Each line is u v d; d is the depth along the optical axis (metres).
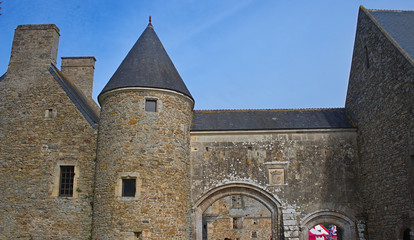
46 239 14.12
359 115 15.59
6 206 14.52
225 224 27.27
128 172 13.26
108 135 14.00
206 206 15.22
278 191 15.16
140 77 14.28
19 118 15.47
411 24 14.79
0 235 14.21
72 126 15.23
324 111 17.00
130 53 15.65
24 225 14.30
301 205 15.02
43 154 14.99
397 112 12.48
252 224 28.69
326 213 14.96
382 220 13.54
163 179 13.45
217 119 16.38
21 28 16.66
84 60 20.83
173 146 14.02
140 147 13.53
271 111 17.06
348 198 15.11
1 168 14.92
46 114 15.46
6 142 15.20
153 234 12.80
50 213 14.36
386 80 13.29
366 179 14.77
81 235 14.06
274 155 15.53
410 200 11.69
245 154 15.54
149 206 13.00
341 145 15.65
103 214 13.24
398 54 12.44
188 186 14.95
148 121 13.82
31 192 14.62
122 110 13.96
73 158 14.88
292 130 15.68
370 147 14.50
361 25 15.70
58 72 16.81
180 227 13.56
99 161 14.10
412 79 11.54
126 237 12.68
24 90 15.80
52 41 16.50
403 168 12.11
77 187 14.56
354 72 16.28
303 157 15.52
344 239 14.83
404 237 12.37
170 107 14.31
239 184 15.24
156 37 16.44
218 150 15.55
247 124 15.99
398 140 12.41
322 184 15.24
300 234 14.74
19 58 16.28
